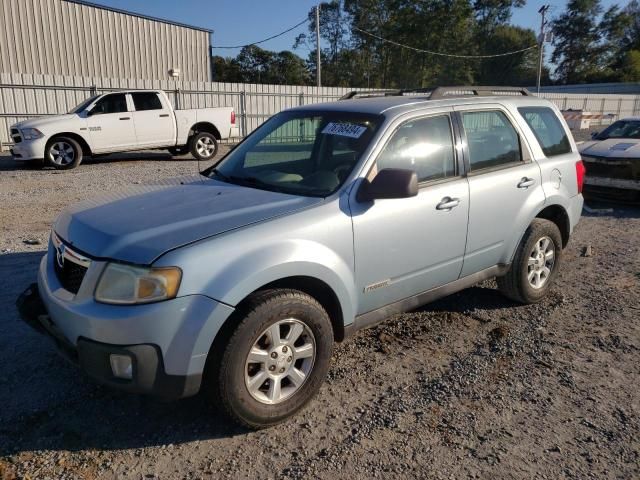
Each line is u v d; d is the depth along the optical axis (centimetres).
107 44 2412
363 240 352
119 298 283
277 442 312
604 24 8425
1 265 592
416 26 6012
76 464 290
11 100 1762
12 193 1025
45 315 330
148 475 284
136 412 338
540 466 293
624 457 301
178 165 1475
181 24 2623
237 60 6906
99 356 283
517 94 526
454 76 6281
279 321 313
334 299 346
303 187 369
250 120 2369
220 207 338
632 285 566
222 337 297
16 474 281
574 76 8662
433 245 398
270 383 319
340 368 394
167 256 284
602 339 443
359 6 6172
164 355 282
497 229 449
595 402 354
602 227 809
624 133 1034
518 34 7369
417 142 399
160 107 1495
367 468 291
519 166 471
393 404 350
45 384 365
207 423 328
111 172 1316
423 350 423
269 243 310
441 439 315
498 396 360
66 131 1352
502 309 504
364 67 6419
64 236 333
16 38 2180
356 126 392
